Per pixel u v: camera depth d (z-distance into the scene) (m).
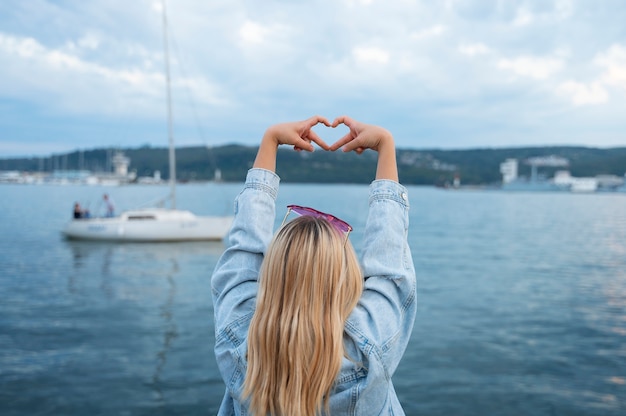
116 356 9.07
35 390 7.51
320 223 1.49
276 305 1.44
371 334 1.45
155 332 10.70
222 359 1.58
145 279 17.66
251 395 1.45
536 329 11.36
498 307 13.70
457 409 7.07
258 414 1.44
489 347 9.90
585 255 26.83
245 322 1.57
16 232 33.25
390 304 1.52
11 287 15.84
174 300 14.11
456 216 63.12
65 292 15.13
